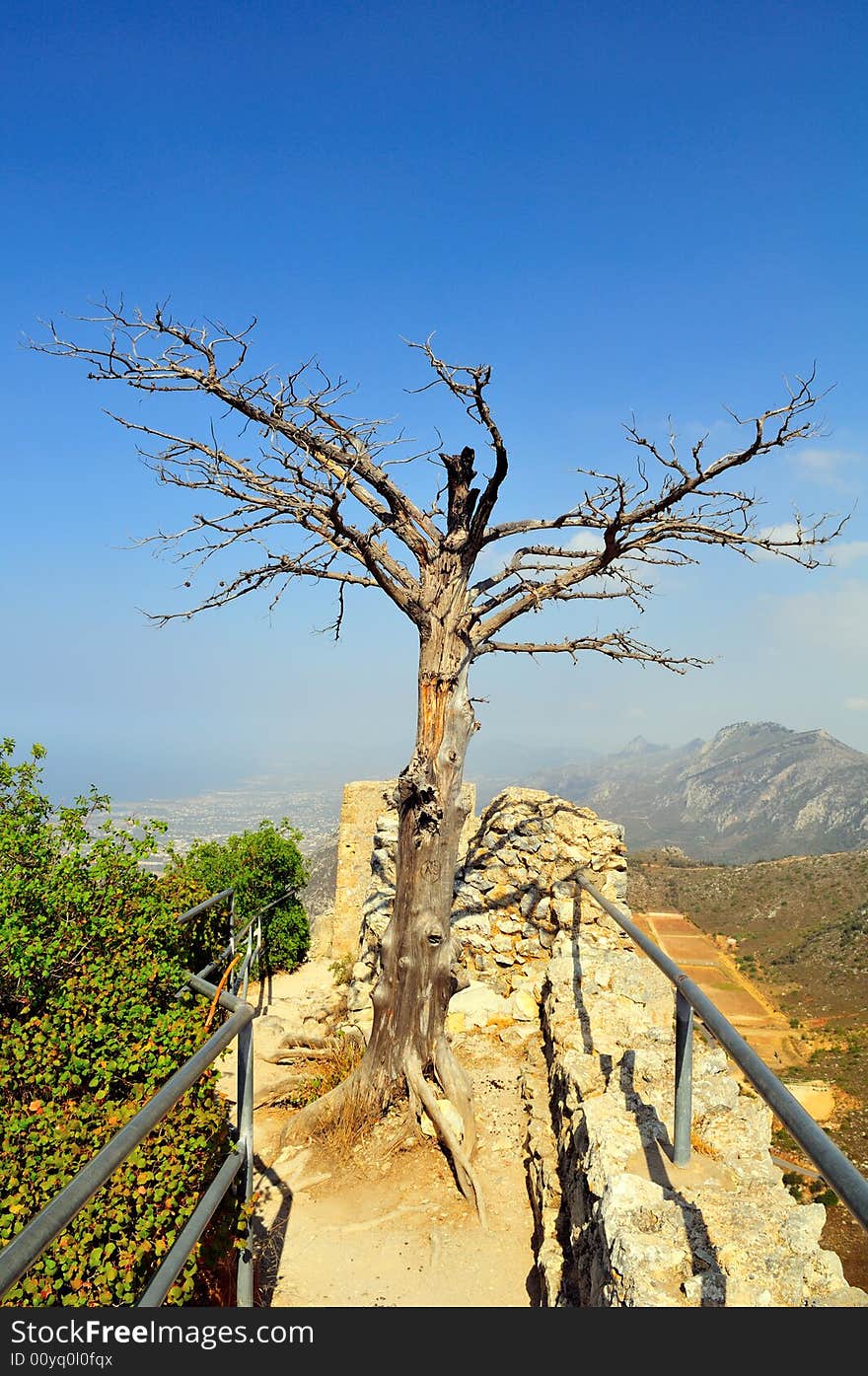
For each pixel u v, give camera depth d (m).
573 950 8.61
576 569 8.23
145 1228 3.94
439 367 6.82
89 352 7.30
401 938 7.75
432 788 7.75
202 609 8.52
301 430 7.59
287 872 15.59
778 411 7.18
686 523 8.18
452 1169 6.91
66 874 6.22
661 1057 5.33
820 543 7.95
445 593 7.97
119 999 5.32
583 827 9.93
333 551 8.06
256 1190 6.89
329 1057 9.09
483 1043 8.67
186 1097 4.64
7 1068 4.73
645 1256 3.52
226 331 7.41
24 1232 2.08
